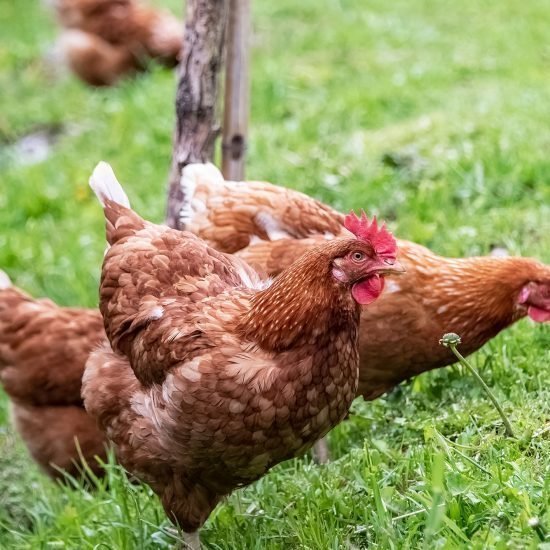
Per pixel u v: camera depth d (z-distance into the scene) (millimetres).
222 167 7848
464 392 6176
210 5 7375
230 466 4898
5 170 12492
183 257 5359
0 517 7102
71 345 7465
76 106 14609
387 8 17172
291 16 17312
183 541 5324
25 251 10367
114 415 5270
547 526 4383
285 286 4691
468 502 4684
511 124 10016
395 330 5949
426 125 10406
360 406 6559
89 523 6094
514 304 6035
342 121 11391
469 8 16562
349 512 5098
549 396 5668
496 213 8453
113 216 5695
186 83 7531
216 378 4648
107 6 15133
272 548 5051
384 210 8961
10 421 8430
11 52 17141
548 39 14164
